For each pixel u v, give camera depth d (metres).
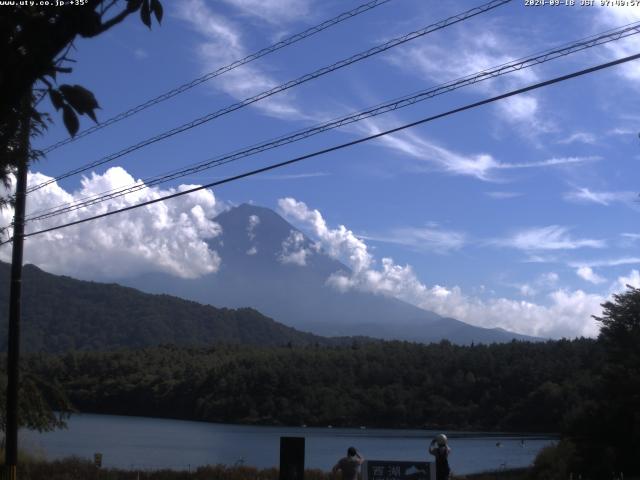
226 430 117.69
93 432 105.56
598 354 108.88
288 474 17.11
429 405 128.50
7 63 4.41
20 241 21.50
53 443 79.38
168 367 150.50
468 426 121.69
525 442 96.56
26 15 4.46
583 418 46.38
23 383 29.55
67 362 153.25
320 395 134.25
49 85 4.45
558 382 112.38
